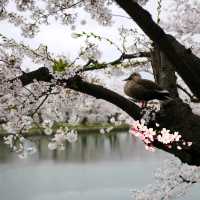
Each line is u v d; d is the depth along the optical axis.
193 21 7.70
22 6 5.82
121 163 37.12
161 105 5.38
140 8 4.29
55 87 5.68
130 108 5.45
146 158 39.12
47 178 31.69
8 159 43.38
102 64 5.66
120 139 59.44
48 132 6.66
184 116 5.30
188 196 19.30
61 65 5.42
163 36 4.40
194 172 8.14
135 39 6.05
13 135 6.04
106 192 25.50
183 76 4.56
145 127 5.21
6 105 5.84
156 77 5.72
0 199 24.59
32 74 5.53
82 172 33.66
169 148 5.35
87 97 6.73
